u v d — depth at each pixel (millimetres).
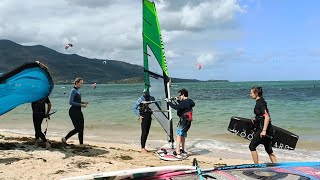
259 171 4375
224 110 21344
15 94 7387
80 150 8391
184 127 8312
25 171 6195
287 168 4508
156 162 7789
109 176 4125
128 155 8414
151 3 9297
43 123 16281
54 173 6160
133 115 19500
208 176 4230
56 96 47062
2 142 9086
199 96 38438
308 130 13805
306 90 56938
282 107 23188
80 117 8539
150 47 9109
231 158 8922
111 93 56688
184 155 8438
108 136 12523
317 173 4258
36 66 7395
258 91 6844
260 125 6785
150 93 8961
